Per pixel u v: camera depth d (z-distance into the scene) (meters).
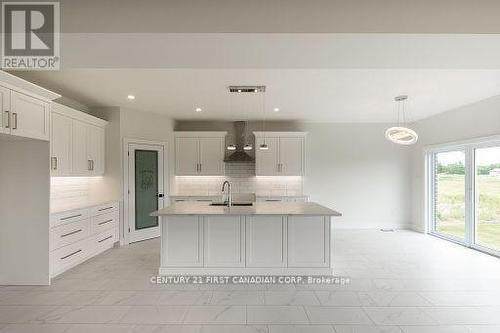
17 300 3.16
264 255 3.89
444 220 6.17
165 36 2.09
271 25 2.04
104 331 2.55
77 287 3.51
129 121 5.68
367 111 5.93
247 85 4.23
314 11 2.04
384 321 2.72
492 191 4.94
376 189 7.10
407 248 5.27
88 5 2.02
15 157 3.63
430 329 2.58
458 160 5.73
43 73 3.73
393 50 2.34
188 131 6.75
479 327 2.62
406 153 7.09
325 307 3.00
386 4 2.04
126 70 3.63
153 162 6.18
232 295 3.29
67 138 4.35
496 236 4.86
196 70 3.62
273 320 2.74
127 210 5.59
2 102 2.97
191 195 6.59
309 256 3.89
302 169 6.80
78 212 4.22
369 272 4.03
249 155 7.07
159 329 2.58
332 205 7.10
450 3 2.03
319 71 3.66
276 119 6.83
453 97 4.79
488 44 2.22
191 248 3.89
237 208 4.12
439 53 2.41
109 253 4.98
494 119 4.65
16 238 3.61
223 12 2.04
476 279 3.77
